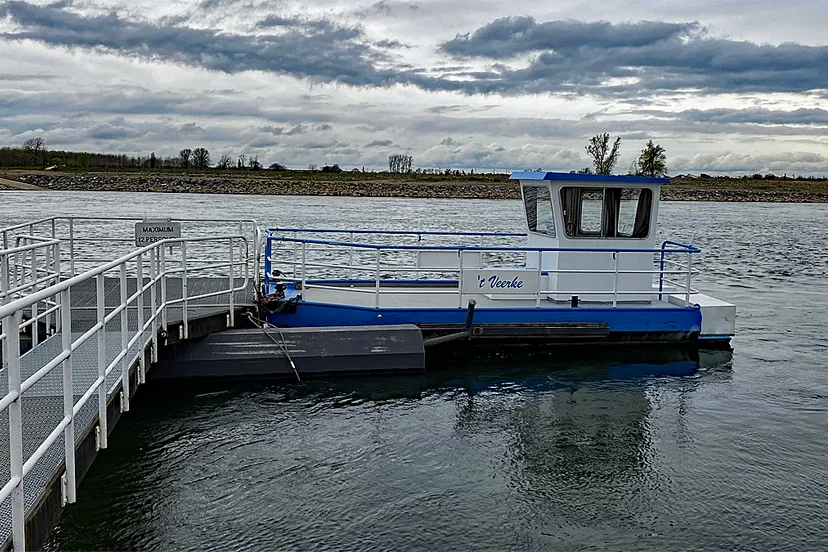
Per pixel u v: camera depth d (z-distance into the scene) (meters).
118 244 31.88
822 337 16.22
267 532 7.25
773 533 7.47
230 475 8.42
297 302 12.59
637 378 12.50
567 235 13.60
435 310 12.91
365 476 8.51
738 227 54.41
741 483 8.57
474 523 7.54
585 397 11.48
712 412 10.96
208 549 6.92
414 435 9.78
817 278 27.11
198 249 30.23
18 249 9.11
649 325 13.67
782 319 18.53
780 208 93.44
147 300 12.55
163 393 11.05
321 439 9.54
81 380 7.86
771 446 9.69
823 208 96.62
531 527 7.49
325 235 40.22
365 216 57.03
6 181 106.19
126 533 7.14
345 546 7.05
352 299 13.83
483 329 12.95
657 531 7.47
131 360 8.59
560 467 8.91
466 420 10.38
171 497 7.87
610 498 8.15
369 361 12.01
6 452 5.96
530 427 10.19
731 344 15.20
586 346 13.85
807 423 10.57
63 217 14.02
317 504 7.82
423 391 11.54
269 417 10.23
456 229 45.75
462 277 13.08
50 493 5.45
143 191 107.06
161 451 9.01
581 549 7.12
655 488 8.41
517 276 13.48
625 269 13.83
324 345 11.86
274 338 11.68
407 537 7.23
